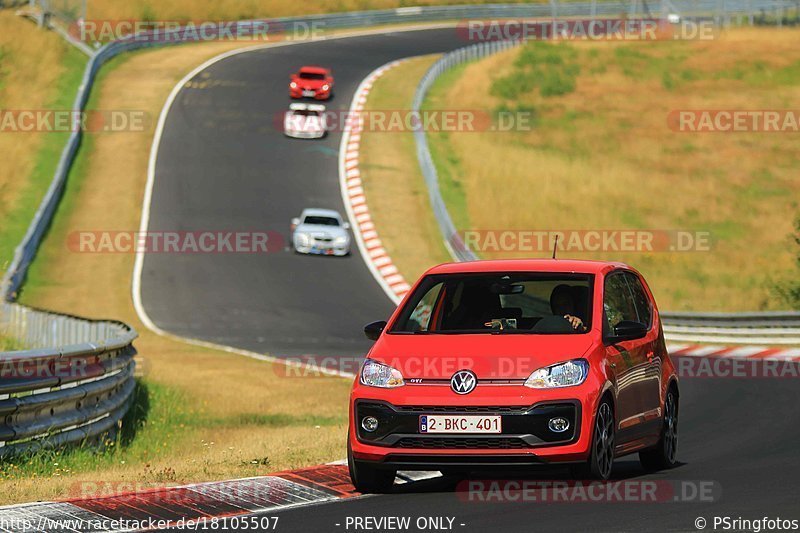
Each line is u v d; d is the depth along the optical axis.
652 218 169.38
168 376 82.12
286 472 36.22
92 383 49.00
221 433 58.50
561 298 35.97
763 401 66.62
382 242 154.75
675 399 40.31
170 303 127.81
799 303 129.75
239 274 139.50
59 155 178.50
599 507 29.72
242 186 174.12
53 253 144.00
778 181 186.75
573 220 166.75
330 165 185.88
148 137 191.38
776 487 33.16
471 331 34.19
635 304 38.25
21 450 41.03
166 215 160.50
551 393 31.64
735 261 151.75
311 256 148.62
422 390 32.06
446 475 36.78
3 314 85.25
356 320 122.38
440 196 164.25
